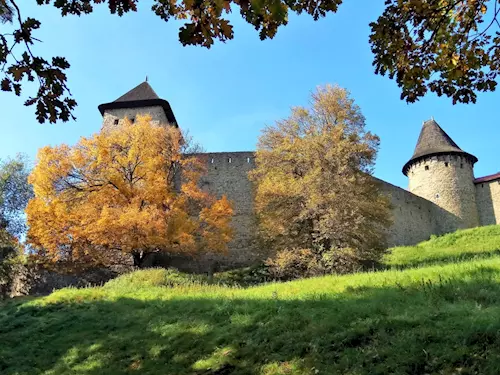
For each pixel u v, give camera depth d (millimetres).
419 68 5715
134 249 23016
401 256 25391
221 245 25375
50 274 23672
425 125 46156
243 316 8961
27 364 9078
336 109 22531
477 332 5828
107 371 7918
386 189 36125
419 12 5410
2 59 4324
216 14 3611
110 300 13312
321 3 4734
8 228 30750
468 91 5832
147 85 36688
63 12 4531
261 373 6527
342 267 18266
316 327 7336
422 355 5730
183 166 27625
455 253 23469
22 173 33250
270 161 22672
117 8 4461
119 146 25734
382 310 7648
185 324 9375
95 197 23578
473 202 42719
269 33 4129
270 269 20906
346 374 5871
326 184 19906
